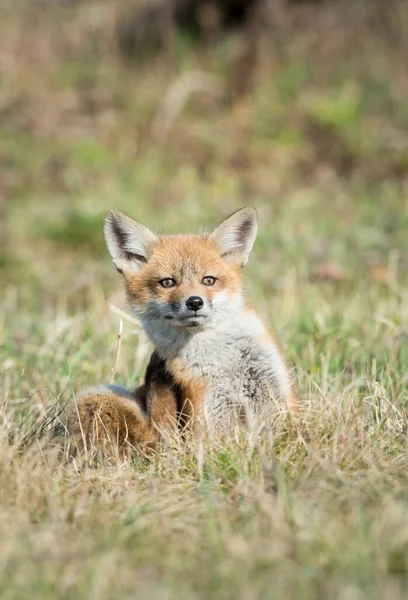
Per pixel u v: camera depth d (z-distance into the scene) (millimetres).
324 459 7914
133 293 10445
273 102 24250
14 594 6113
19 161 23156
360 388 10617
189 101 24594
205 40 26359
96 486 8234
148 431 9828
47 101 24891
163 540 6918
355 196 21203
